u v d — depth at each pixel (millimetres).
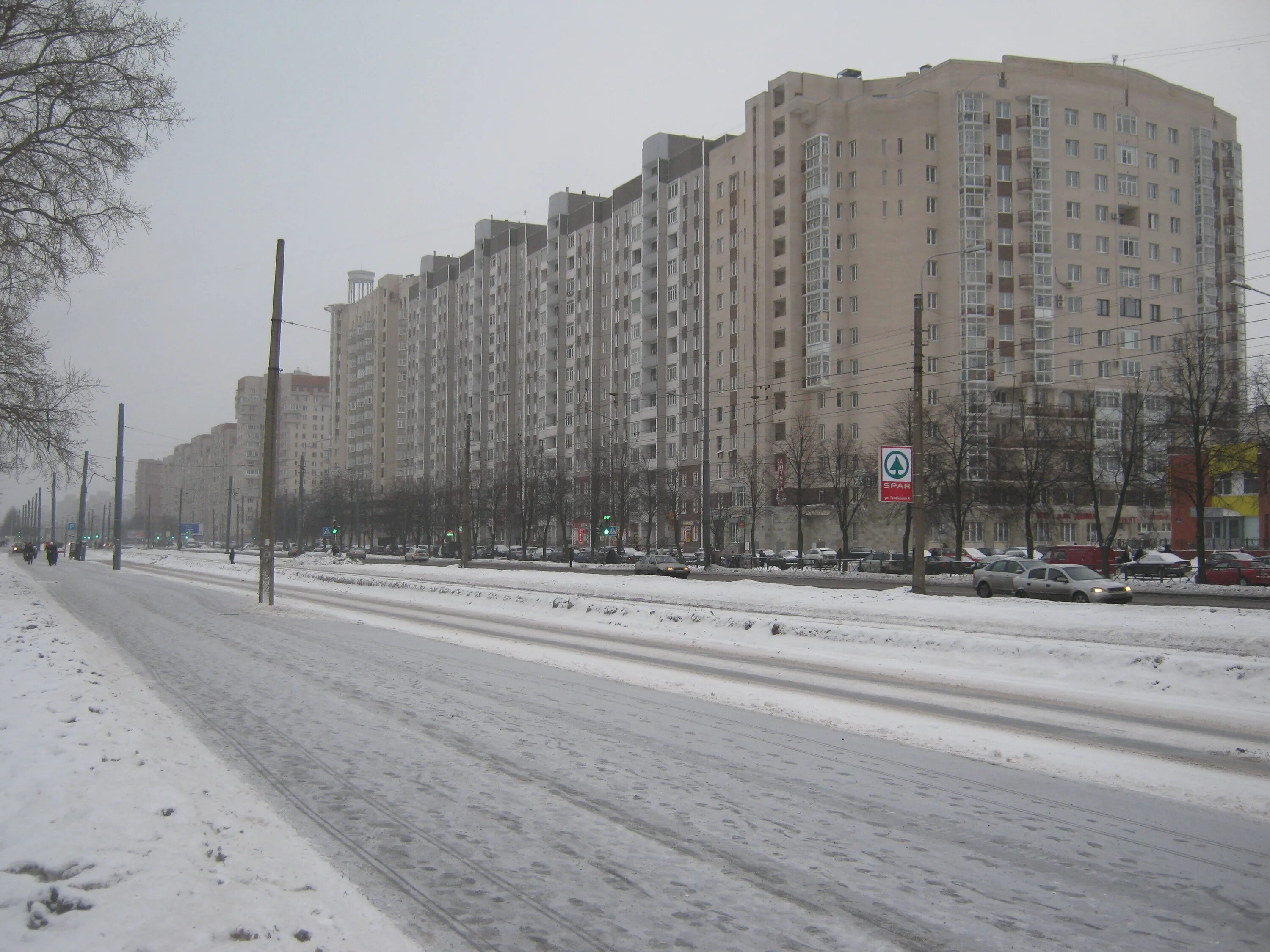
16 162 25656
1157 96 85750
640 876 5727
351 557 83250
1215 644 18578
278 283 30031
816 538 79688
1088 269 82062
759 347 86000
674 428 97688
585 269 112688
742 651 18906
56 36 24922
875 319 80188
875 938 4844
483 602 33750
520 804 7246
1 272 27141
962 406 56906
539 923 5039
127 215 26969
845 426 80375
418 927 4969
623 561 76938
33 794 6613
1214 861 6000
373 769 8352
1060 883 5602
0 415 31438
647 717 10828
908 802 7328
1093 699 12898
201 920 4641
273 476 30281
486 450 133125
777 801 7344
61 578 52344
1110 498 75688
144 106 26156
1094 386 80938
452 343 143875
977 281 78750
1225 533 65125
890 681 14508
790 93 84312
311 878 5547
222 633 21656
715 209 92688
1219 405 40969
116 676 14164
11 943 4238
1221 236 88688
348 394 182625
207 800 7055
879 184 80938
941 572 53219
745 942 4797
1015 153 81062
